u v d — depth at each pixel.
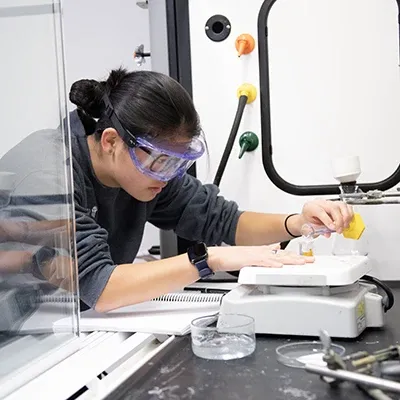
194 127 1.18
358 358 0.74
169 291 1.13
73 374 0.80
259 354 0.85
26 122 0.97
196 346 0.87
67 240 0.96
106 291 1.12
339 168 1.32
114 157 1.24
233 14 1.56
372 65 1.50
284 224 1.41
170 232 1.64
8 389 0.74
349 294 0.95
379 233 1.32
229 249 1.13
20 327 0.92
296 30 1.53
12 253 0.95
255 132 1.57
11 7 0.91
